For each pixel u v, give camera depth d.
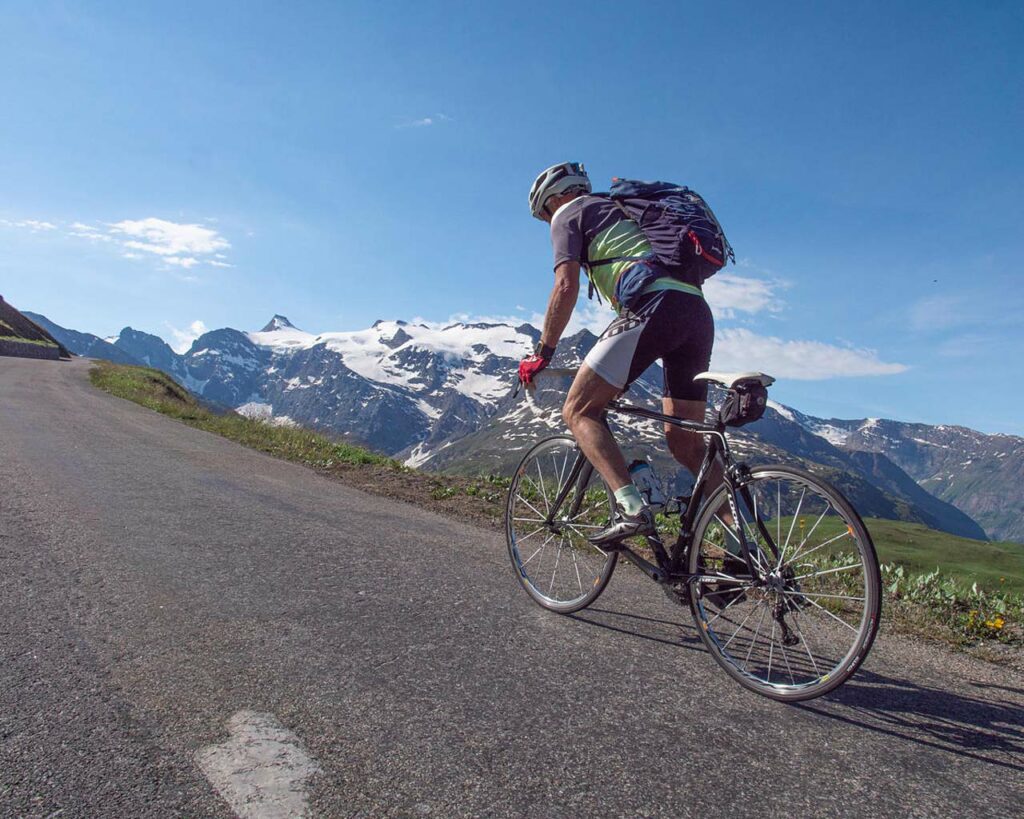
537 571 4.06
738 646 3.13
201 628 3.12
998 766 2.38
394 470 9.88
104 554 4.23
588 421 3.51
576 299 3.62
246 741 2.15
